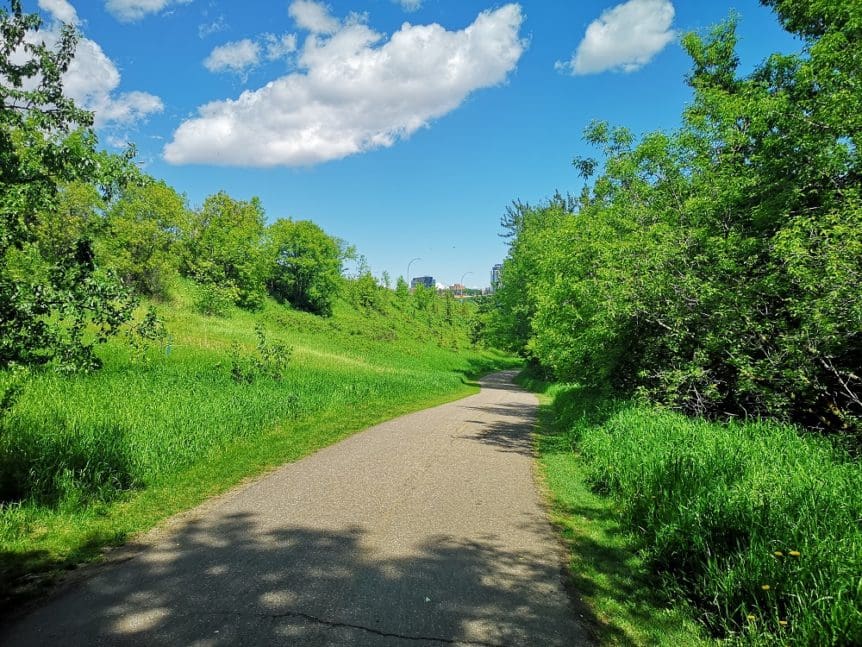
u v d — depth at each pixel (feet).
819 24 32.76
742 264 30.78
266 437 31.45
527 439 39.01
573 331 45.52
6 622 10.88
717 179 33.24
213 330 79.56
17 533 15.46
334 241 191.83
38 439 20.57
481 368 177.27
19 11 14.37
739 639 11.18
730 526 14.11
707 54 44.68
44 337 15.35
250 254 140.26
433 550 15.83
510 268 128.98
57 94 15.35
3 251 14.89
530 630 11.53
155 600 11.98
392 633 11.02
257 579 13.23
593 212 46.14
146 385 37.55
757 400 29.35
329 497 20.77
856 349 24.35
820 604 10.37
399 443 33.53
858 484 16.34
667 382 35.19
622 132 39.73
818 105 27.25
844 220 22.06
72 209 56.59
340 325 144.46
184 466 23.59
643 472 20.75
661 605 13.17
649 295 33.30
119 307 16.72
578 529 18.76
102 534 15.98
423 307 256.11
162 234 95.35
